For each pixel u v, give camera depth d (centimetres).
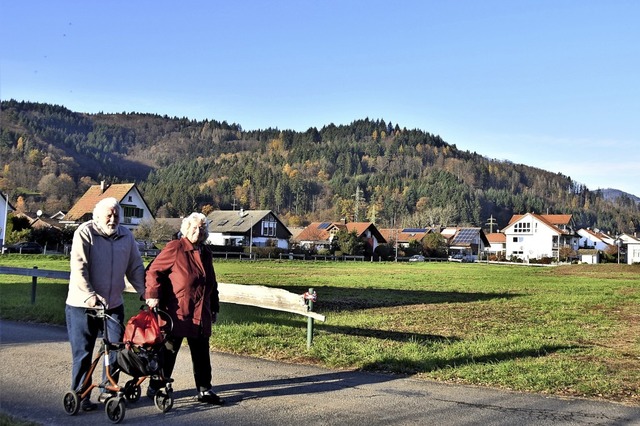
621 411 687
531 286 2994
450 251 11994
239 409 672
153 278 679
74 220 8012
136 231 7531
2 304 1516
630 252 10506
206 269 700
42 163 18250
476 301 2052
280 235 10094
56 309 1401
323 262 6756
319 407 685
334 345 1037
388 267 5803
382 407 688
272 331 1173
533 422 639
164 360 686
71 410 645
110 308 677
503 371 859
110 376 643
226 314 1420
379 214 18362
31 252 5791
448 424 629
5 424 584
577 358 996
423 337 1173
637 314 1705
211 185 19412
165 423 618
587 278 4028
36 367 855
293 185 19400
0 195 6994
